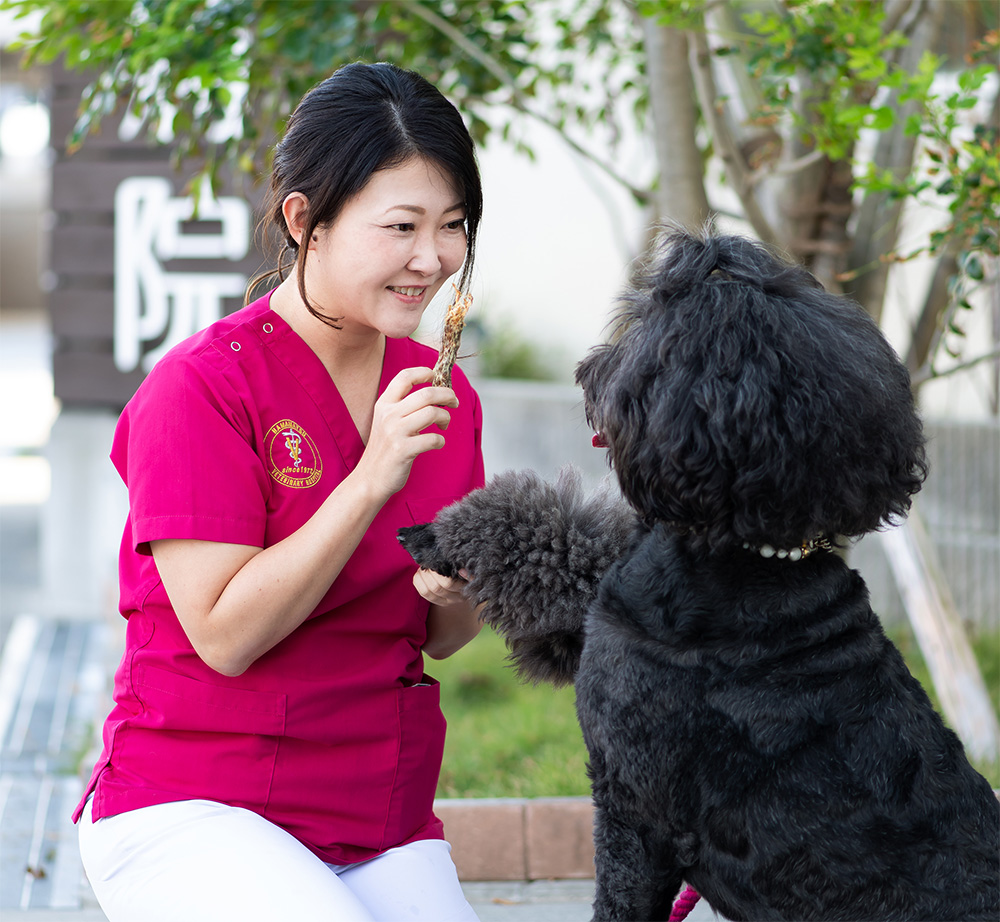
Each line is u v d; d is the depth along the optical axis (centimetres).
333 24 373
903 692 162
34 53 386
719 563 159
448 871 197
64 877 350
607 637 166
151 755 184
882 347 154
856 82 317
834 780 152
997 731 376
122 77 388
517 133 991
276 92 404
